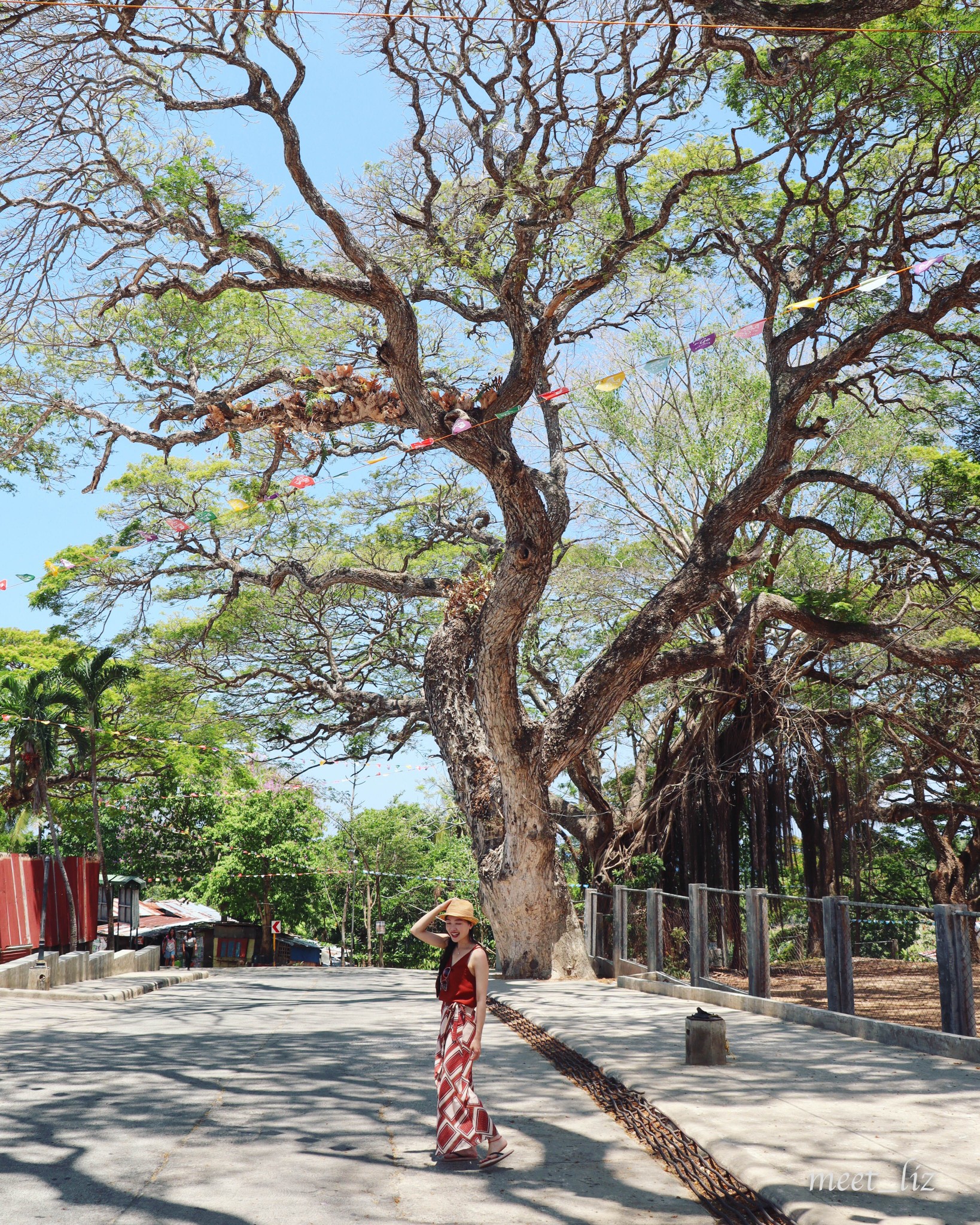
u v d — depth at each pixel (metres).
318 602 31.12
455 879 56.47
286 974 26.19
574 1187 5.88
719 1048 9.21
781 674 26.33
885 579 25.62
